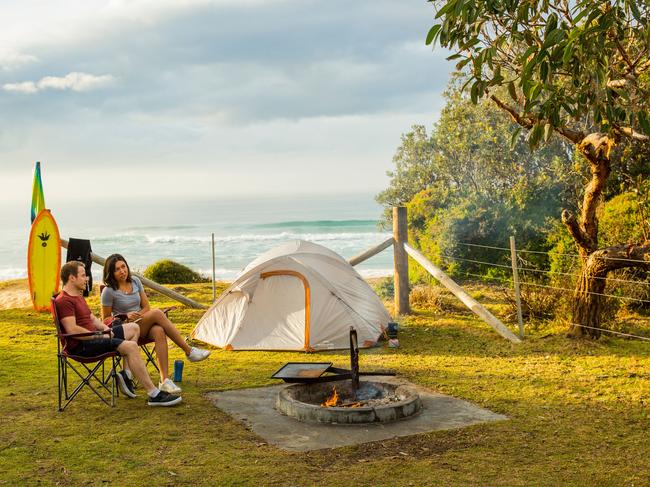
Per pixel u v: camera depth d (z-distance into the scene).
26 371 8.22
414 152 23.59
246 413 6.48
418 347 9.77
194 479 4.84
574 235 9.92
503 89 12.97
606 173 9.52
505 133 18.73
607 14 4.61
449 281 11.21
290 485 4.74
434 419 6.27
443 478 4.86
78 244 11.94
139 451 5.40
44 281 13.03
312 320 9.88
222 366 8.69
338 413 6.11
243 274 10.27
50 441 5.61
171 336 7.27
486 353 9.27
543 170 18.12
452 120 20.52
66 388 6.75
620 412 6.48
